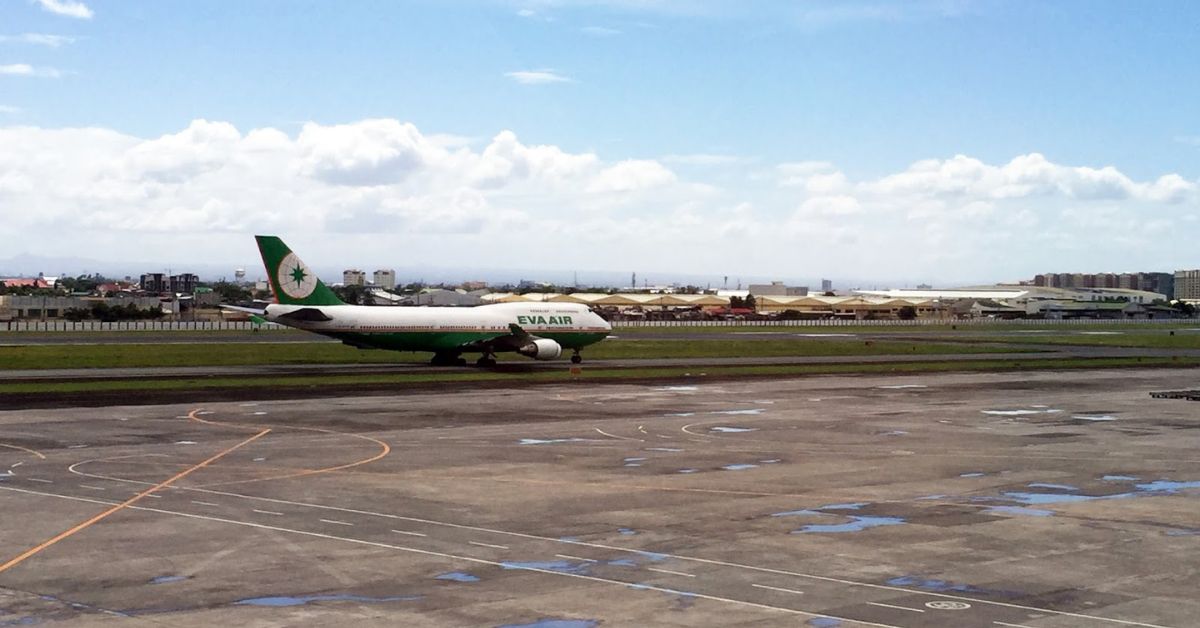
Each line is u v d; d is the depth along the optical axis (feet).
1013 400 212.02
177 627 60.95
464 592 69.05
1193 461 132.16
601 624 62.23
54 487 106.42
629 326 650.43
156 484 108.68
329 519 92.38
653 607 65.82
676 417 177.27
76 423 157.89
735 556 79.87
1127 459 133.59
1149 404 205.98
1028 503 103.19
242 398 195.11
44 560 76.79
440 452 134.21
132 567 74.90
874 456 134.72
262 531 87.15
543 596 68.18
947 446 144.77
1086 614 65.26
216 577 72.38
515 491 107.24
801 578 73.46
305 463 123.75
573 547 82.48
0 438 141.59
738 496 105.60
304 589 69.46
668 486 111.14
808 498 104.88
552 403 196.44
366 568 75.15
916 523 92.99
